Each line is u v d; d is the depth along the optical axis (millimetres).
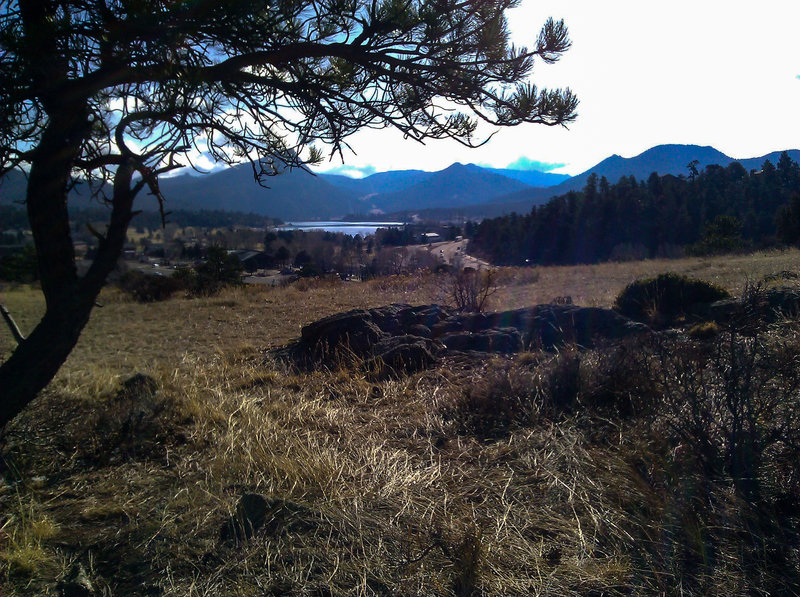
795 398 3119
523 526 2820
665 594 2273
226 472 3598
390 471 3498
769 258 15516
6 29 1972
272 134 2848
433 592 2352
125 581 2605
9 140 2150
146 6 2010
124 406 4645
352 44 2453
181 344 8383
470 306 9445
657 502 2855
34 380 2367
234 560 2617
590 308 7160
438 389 5250
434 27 2398
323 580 2434
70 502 3414
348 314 7453
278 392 5488
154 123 2365
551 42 2510
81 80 2129
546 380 4625
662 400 3514
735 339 3430
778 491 2811
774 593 2252
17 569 2672
